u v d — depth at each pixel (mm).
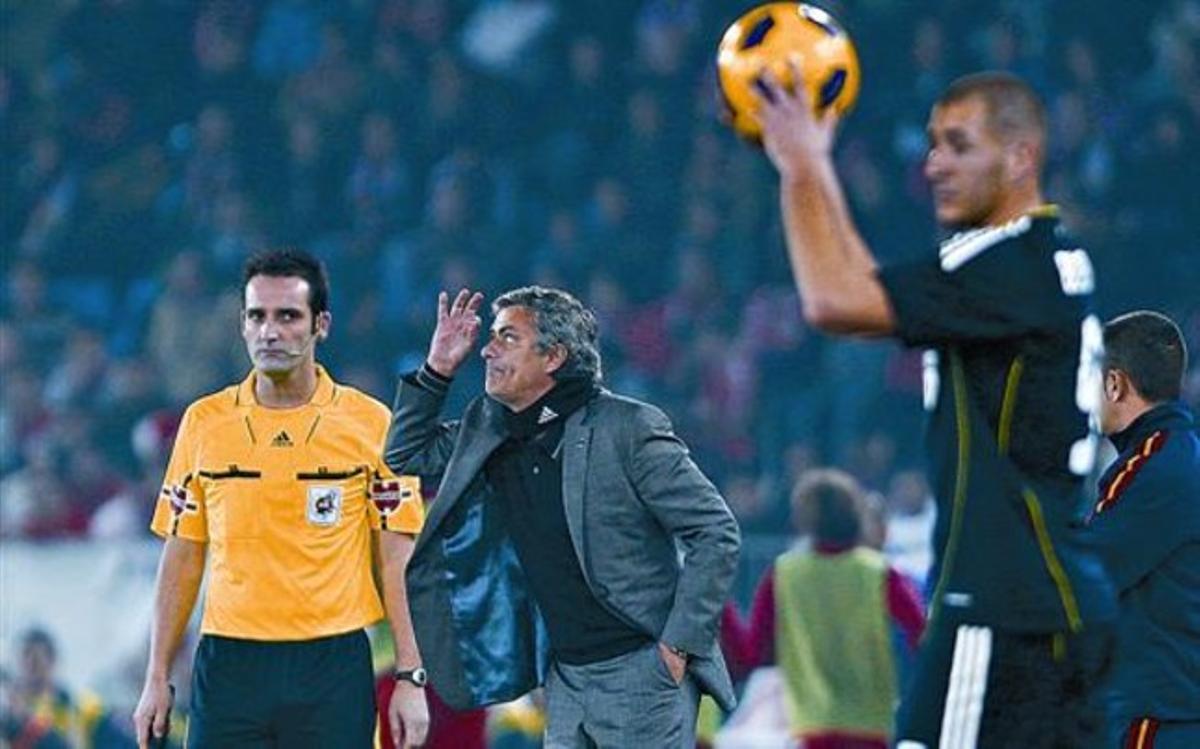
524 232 80438
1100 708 22359
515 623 31109
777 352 75375
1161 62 80250
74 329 82250
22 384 78875
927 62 80812
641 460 30250
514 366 30406
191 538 32406
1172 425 28891
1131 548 28422
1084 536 22391
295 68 88438
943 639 22297
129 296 84312
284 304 31859
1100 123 79312
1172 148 78250
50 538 65875
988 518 21984
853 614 44094
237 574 31844
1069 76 80375
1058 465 22047
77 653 54344
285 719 31719
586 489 30344
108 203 86312
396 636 32375
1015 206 22172
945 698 22297
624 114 83625
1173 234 77062
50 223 86062
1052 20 81875
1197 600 28609
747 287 78188
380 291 79500
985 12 82250
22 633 54250
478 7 86688
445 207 80125
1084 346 21984
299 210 83812
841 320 21078
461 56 86062
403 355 77500
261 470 31812
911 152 79500
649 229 80500
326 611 31859
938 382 22312
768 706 50344
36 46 90875
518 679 31094
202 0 89625
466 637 31078
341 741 31781
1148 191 78125
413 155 84000
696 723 31016
